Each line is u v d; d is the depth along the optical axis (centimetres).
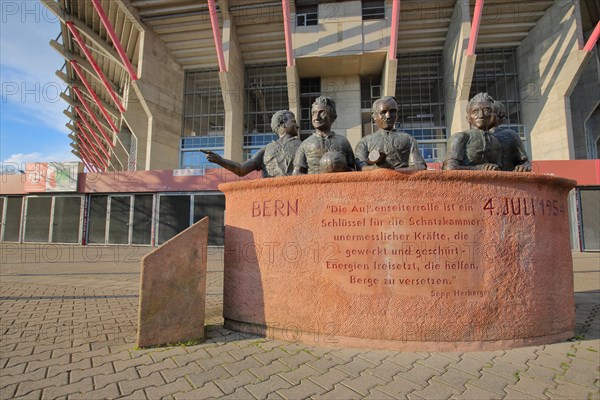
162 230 1742
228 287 385
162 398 228
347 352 307
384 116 394
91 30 2397
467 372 265
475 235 316
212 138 2684
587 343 329
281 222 353
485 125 386
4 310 475
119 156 3375
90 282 726
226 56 2245
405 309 311
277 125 470
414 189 322
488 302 311
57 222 1859
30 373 266
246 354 304
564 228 356
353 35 2255
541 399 227
